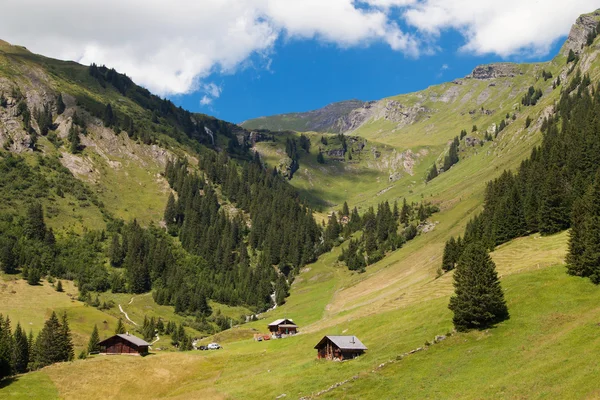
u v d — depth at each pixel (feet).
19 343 426.10
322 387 268.21
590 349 210.38
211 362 384.88
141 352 416.26
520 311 282.36
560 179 497.87
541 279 310.65
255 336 513.45
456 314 290.76
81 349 517.96
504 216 510.58
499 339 262.26
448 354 264.93
